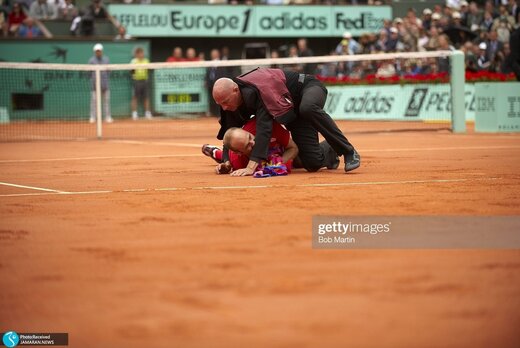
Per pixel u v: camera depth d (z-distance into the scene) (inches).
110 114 2874.0
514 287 375.2
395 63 2556.6
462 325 318.0
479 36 2723.9
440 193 738.8
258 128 878.4
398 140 1711.4
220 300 353.4
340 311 334.3
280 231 532.1
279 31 3302.2
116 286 385.7
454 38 2711.6
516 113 1984.5
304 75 901.2
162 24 3189.0
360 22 3356.3
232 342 296.8
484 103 1990.7
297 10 3302.2
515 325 319.3
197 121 2733.8
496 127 1966.0
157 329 313.9
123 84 2881.4
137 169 1085.8
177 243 494.6
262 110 869.8
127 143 1781.5
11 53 2800.2
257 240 499.2
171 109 2787.9
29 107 2805.1
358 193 740.7
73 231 554.6
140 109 2797.7
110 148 1604.3
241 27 3270.2
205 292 368.2
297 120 914.7
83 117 2854.3
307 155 928.9
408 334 305.0
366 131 2091.5
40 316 341.4
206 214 619.8
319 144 948.0
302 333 305.4
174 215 618.5
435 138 1770.4
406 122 2445.9
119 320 328.2
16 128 2497.5
